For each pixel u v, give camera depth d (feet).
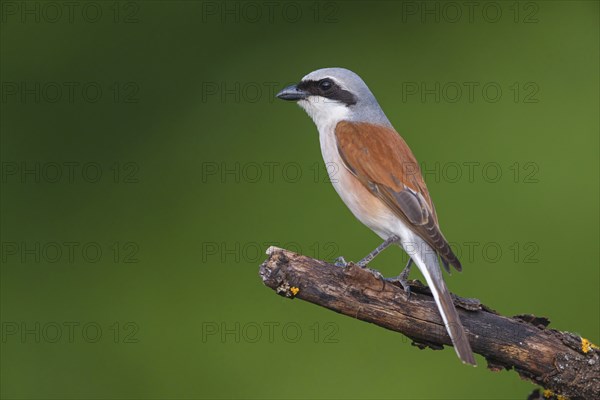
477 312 27.07
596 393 25.81
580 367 25.90
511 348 26.45
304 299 26.91
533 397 27.25
